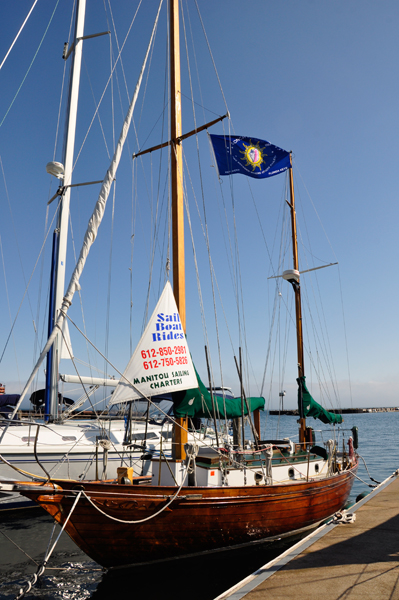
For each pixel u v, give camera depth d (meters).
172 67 11.68
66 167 16.84
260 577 5.23
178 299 10.37
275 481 10.50
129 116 9.36
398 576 5.12
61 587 7.91
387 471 22.95
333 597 4.60
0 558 9.48
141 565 8.19
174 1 11.97
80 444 13.88
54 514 7.32
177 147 11.26
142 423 17.30
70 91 17.62
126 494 7.58
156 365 8.81
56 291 15.70
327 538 6.66
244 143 14.62
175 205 10.84
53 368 14.90
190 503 8.16
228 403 10.43
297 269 17.94
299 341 16.75
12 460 12.79
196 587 7.85
